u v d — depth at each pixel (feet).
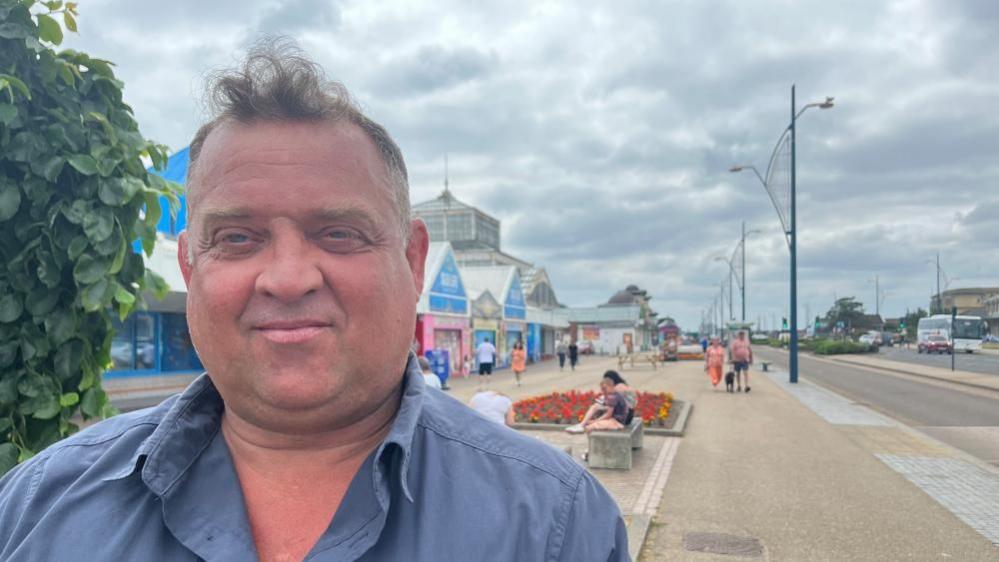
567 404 49.88
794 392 73.10
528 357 159.74
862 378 97.30
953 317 109.50
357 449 4.48
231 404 4.34
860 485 28.02
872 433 42.37
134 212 8.71
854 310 367.66
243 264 4.24
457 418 4.75
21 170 7.93
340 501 4.35
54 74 8.06
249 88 4.33
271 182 4.18
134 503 4.28
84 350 8.36
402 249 4.66
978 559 19.16
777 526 22.21
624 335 234.79
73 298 8.21
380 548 4.01
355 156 4.38
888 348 258.98
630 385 85.46
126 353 64.03
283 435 4.37
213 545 4.04
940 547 20.13
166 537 4.14
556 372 119.34
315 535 4.25
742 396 68.39
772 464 32.53
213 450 4.47
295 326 4.12
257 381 4.14
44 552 4.15
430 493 4.18
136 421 5.03
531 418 44.91
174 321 69.82
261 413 4.23
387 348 4.38
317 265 4.17
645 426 43.50
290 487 4.37
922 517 23.20
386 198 4.50
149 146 9.07
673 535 21.30
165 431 4.35
